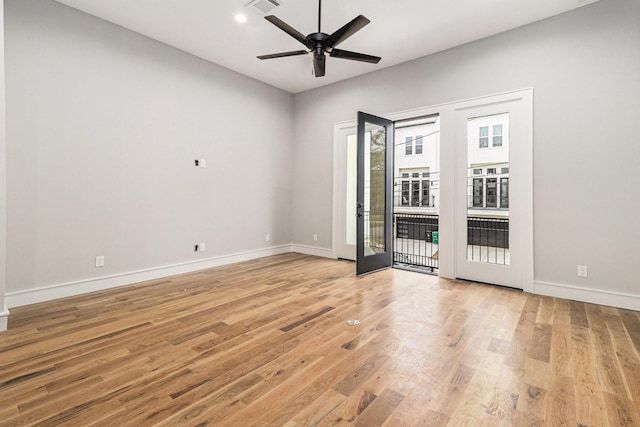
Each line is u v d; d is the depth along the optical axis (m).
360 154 4.21
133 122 3.71
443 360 2.02
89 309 2.89
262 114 5.31
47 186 3.11
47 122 3.09
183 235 4.27
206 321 2.64
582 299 3.17
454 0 3.04
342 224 5.25
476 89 3.79
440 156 4.09
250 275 4.17
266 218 5.47
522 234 3.50
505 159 3.64
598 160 3.08
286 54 3.16
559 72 3.26
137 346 2.19
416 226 7.23
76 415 1.49
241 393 1.67
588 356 2.06
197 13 3.33
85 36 3.32
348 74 4.91
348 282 3.86
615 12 2.97
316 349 2.16
